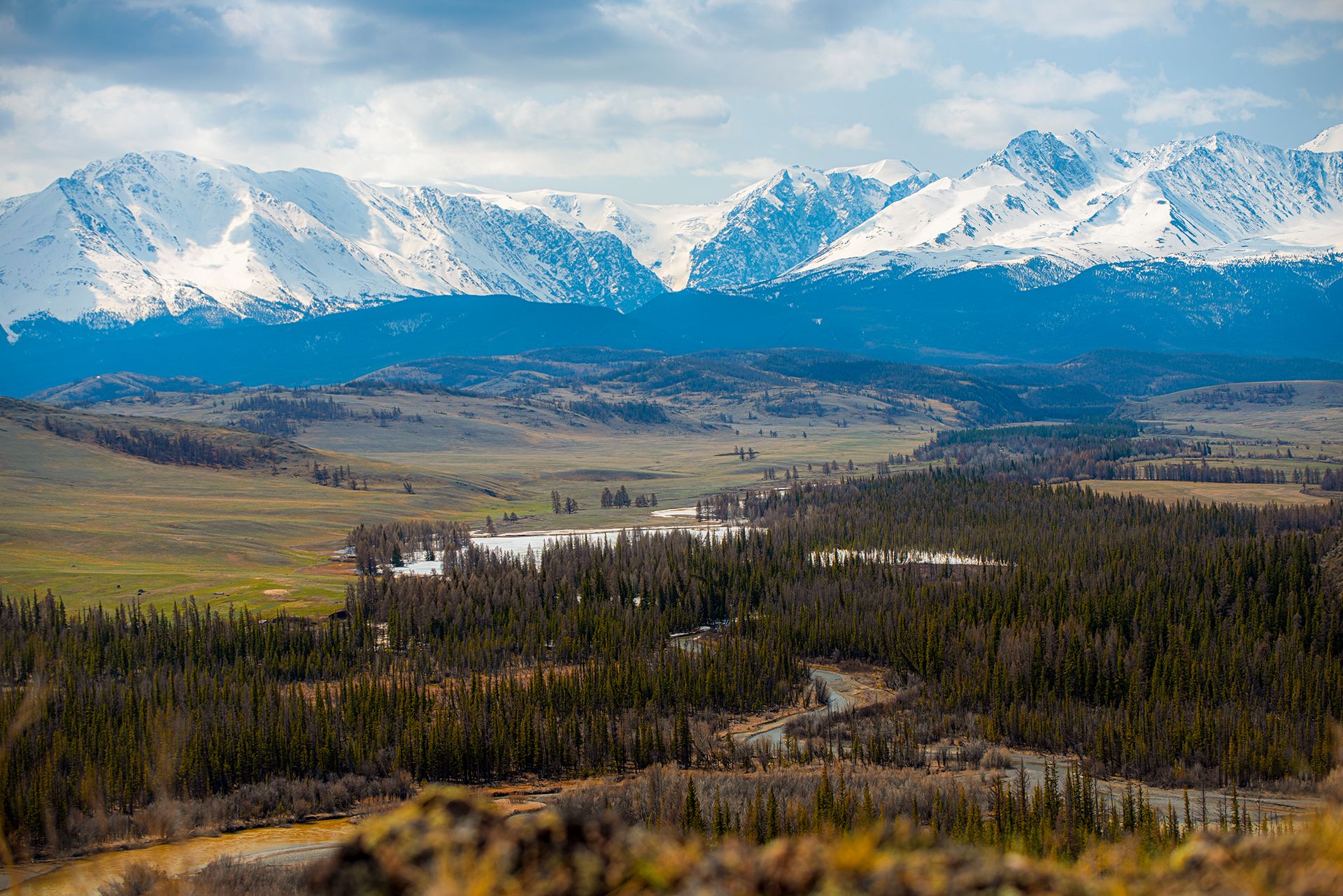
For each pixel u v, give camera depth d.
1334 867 20.34
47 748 135.50
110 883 103.44
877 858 19.95
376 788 147.75
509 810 137.62
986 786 139.12
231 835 131.12
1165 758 155.88
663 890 19.09
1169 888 20.75
